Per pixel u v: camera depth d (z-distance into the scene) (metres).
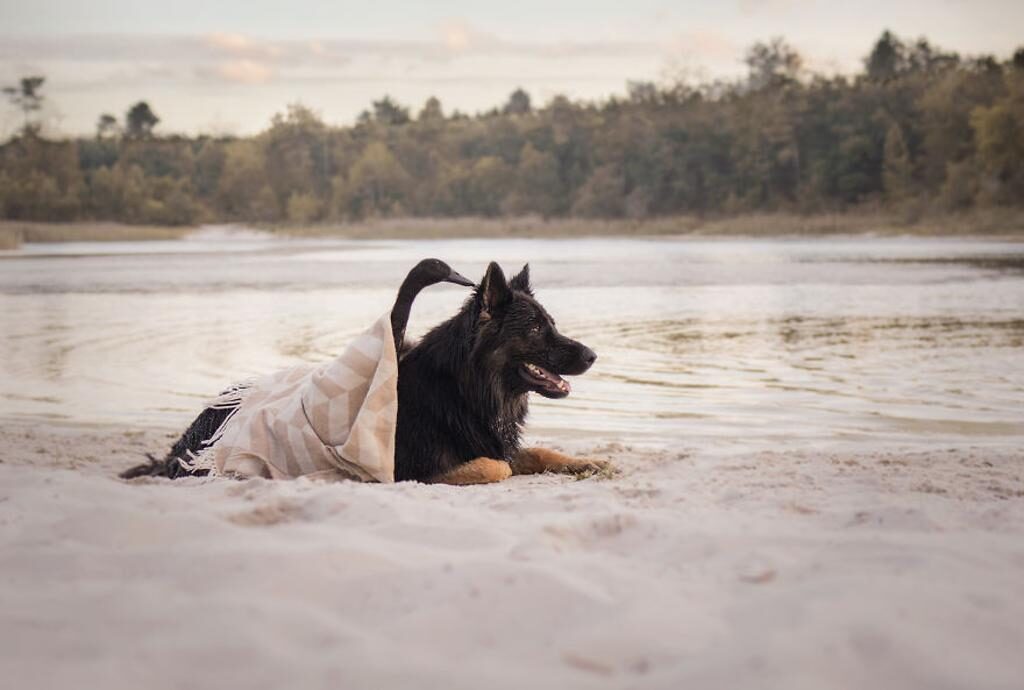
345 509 3.73
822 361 11.85
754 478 5.59
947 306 18.47
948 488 5.29
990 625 2.39
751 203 108.19
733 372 11.16
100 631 2.44
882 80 123.19
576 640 2.38
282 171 145.00
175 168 152.38
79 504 3.78
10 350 13.35
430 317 17.33
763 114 113.94
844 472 5.81
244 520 3.64
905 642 2.25
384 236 102.88
